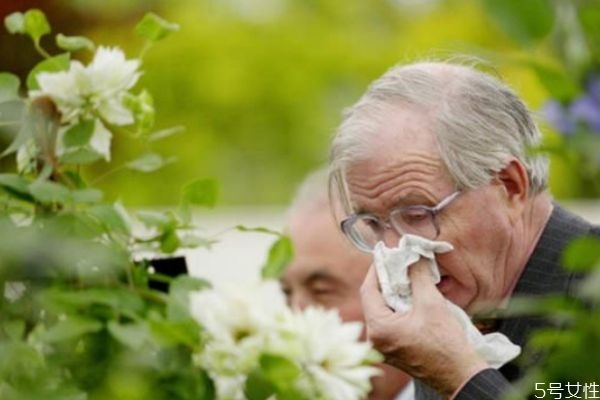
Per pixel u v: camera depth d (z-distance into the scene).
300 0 17.67
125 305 4.08
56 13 13.87
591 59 3.26
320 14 17.50
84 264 4.15
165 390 4.02
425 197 5.95
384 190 5.99
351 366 3.99
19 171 4.44
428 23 16.42
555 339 3.35
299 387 3.96
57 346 4.08
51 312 4.09
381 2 17.23
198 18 17.17
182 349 4.02
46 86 4.39
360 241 6.18
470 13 16.14
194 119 17.22
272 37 17.33
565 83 3.25
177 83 17.14
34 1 13.30
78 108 4.43
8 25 4.68
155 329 3.93
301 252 8.45
